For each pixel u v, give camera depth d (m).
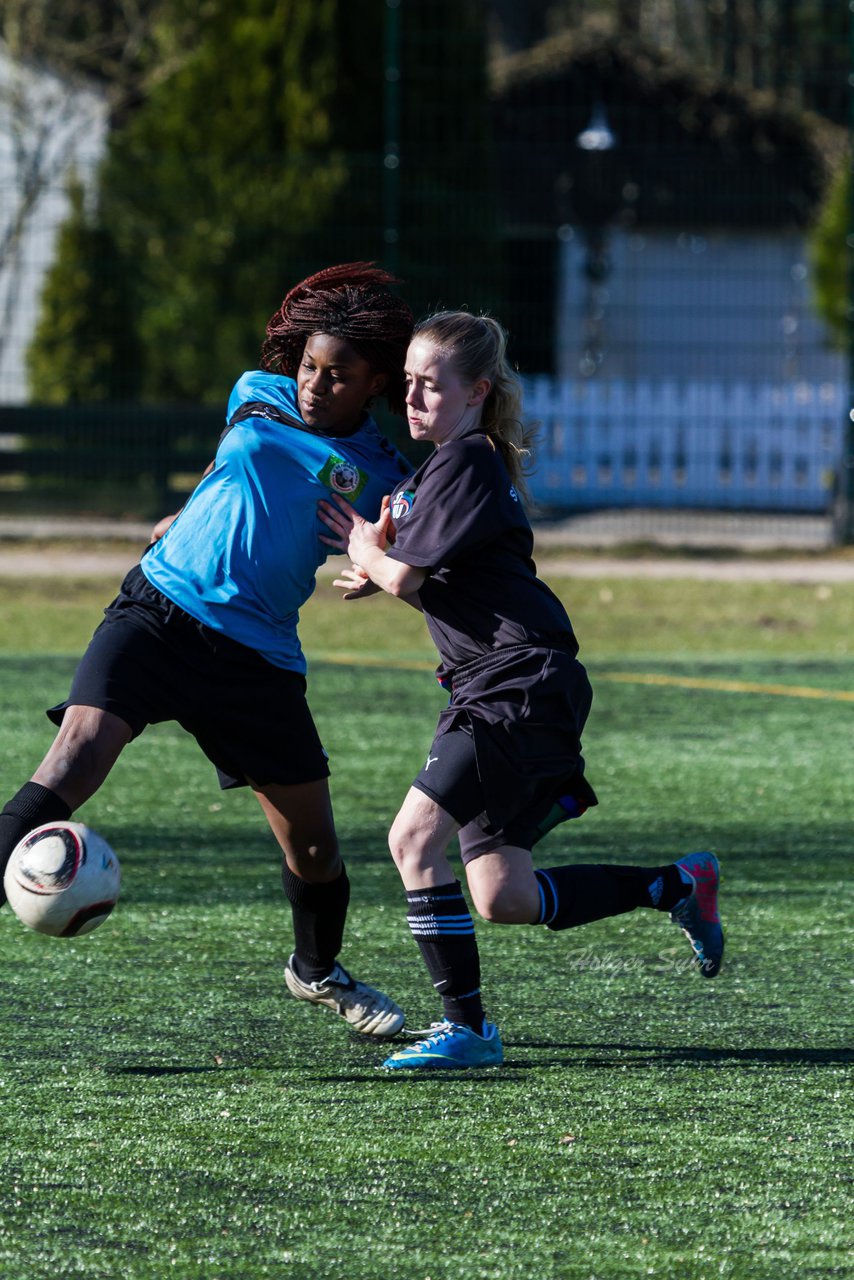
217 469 13.55
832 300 87.00
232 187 70.94
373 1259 9.81
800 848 22.05
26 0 85.00
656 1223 10.34
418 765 27.36
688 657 40.94
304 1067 13.46
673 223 93.06
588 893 14.12
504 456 13.67
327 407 13.45
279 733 13.40
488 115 70.56
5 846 12.23
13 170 88.00
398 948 17.30
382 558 13.09
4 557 58.19
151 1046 13.98
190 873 20.45
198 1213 10.45
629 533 67.56
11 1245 9.96
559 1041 14.26
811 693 35.41
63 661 38.47
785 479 75.12
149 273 72.88
